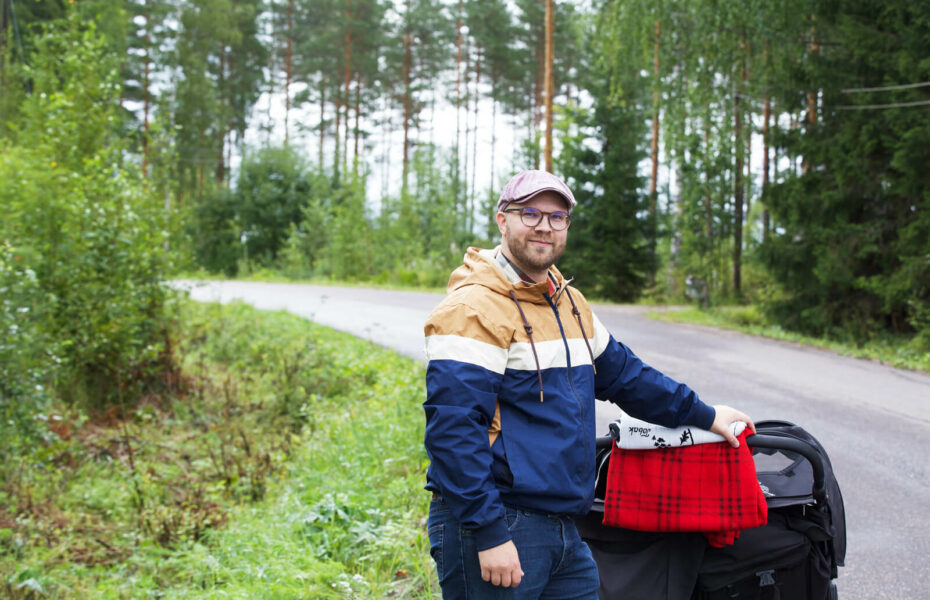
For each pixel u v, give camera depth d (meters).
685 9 17.89
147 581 5.10
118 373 10.35
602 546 2.92
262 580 4.36
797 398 9.40
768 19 16.53
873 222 15.69
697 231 24.02
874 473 6.44
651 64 19.83
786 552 2.82
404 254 36.44
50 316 9.41
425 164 38.72
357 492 5.67
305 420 9.88
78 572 5.53
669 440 2.76
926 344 13.69
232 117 51.41
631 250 27.92
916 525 5.28
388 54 45.94
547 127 25.02
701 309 21.28
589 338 2.72
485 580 2.28
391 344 14.05
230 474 7.61
